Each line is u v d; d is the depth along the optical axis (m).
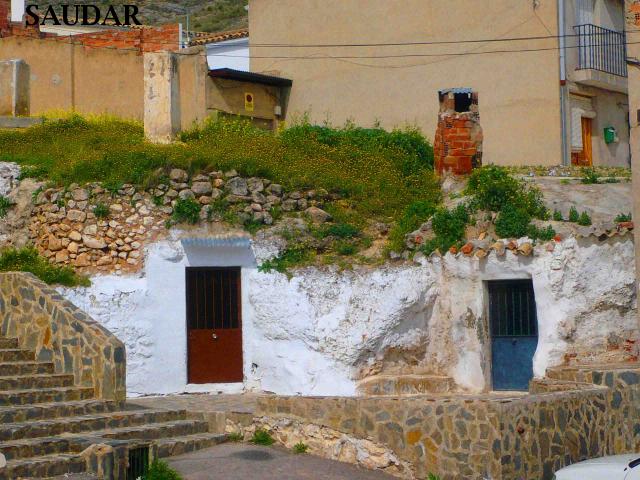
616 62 25.28
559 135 23.67
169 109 21.98
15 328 14.98
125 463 11.75
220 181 17.97
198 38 35.75
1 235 18.53
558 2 23.72
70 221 17.48
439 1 25.75
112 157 18.31
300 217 18.34
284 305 17.14
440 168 20.00
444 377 16.94
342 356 16.61
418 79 26.17
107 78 28.12
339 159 20.53
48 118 24.39
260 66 29.36
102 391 13.94
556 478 10.69
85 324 14.22
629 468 10.32
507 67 24.52
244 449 13.23
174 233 17.41
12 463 11.09
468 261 16.86
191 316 17.64
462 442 11.68
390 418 12.34
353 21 27.42
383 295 16.77
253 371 17.59
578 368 14.81
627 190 18.62
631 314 16.58
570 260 16.09
